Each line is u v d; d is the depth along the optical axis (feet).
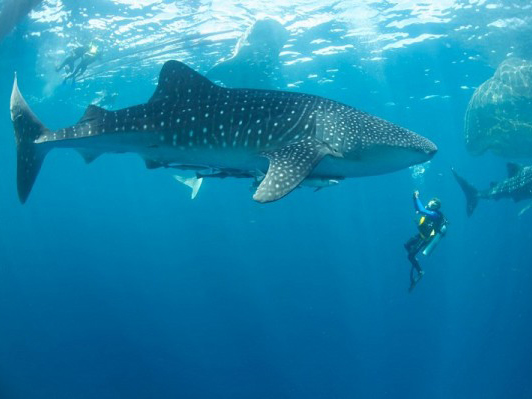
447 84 102.53
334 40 70.74
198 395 81.35
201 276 165.27
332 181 19.20
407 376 83.92
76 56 53.67
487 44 68.64
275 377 84.79
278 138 18.94
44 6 56.49
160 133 20.48
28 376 94.27
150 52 74.54
